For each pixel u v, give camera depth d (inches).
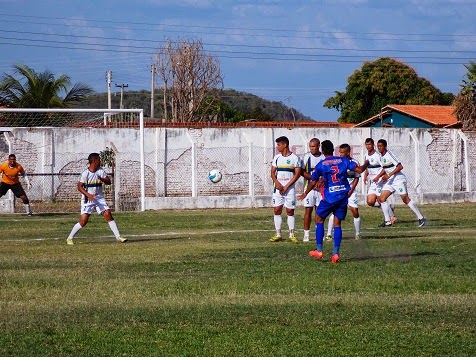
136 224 1239.5
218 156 1883.6
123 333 455.8
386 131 1941.4
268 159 1900.8
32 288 599.8
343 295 563.2
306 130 1908.2
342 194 731.4
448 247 849.5
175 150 1867.6
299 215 1446.9
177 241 956.6
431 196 1823.3
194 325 474.9
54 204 1763.0
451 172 1983.3
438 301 537.3
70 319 491.5
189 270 690.8
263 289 588.7
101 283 619.8
